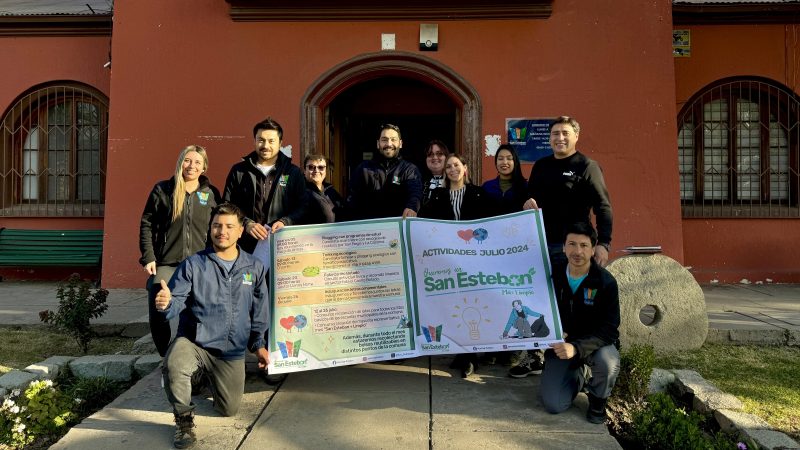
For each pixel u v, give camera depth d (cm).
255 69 745
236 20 744
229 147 745
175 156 745
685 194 879
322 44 745
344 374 418
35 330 564
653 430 335
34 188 926
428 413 351
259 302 360
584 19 732
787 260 848
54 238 877
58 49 905
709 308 626
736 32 862
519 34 737
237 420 343
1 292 765
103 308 503
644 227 723
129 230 745
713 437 345
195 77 746
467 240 407
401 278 399
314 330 386
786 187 872
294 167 431
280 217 420
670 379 404
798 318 568
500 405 364
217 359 341
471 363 415
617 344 367
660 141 725
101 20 882
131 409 360
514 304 388
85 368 441
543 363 413
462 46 741
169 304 319
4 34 902
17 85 905
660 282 483
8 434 345
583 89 732
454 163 437
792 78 854
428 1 727
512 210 450
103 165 913
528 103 735
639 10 730
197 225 419
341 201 525
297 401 370
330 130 797
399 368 430
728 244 855
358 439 318
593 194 408
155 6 749
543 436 323
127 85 749
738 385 409
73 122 914
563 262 380
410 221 411
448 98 837
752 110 879
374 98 884
